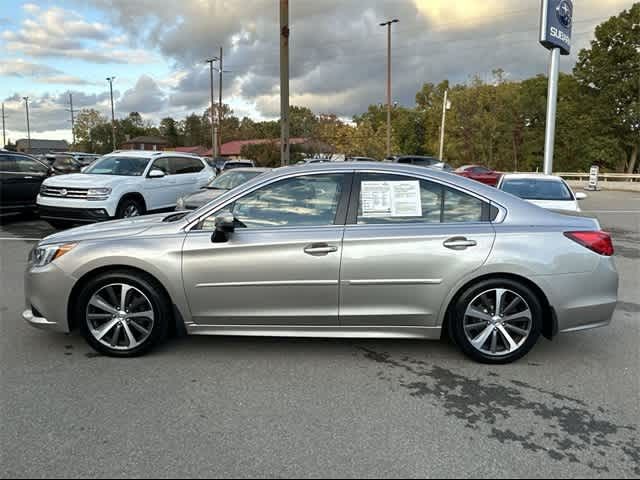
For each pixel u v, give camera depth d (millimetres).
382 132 65312
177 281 4031
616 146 46562
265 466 2723
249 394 3570
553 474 2689
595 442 3004
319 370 4008
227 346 4492
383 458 2811
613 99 47062
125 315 4133
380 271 3977
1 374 3850
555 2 18031
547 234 4035
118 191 10797
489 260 3959
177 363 4105
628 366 4160
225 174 11648
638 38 45406
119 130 118312
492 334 4090
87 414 3252
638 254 9898
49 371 3912
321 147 60156
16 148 112000
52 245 4172
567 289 4016
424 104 86938
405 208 4113
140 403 3412
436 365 4137
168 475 2637
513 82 58625
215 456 2809
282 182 4172
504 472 2697
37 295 4121
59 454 2805
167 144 109438
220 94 54844
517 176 11219
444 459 2809
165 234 4113
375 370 4023
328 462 2766
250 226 4109
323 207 4125
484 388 3717
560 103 52656
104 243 4078
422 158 27188
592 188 32750
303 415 3279
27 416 3215
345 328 4102
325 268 3979
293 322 4094
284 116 14742
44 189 10781
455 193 4168
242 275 4012
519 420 3252
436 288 4000
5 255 8727
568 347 4590
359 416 3275
